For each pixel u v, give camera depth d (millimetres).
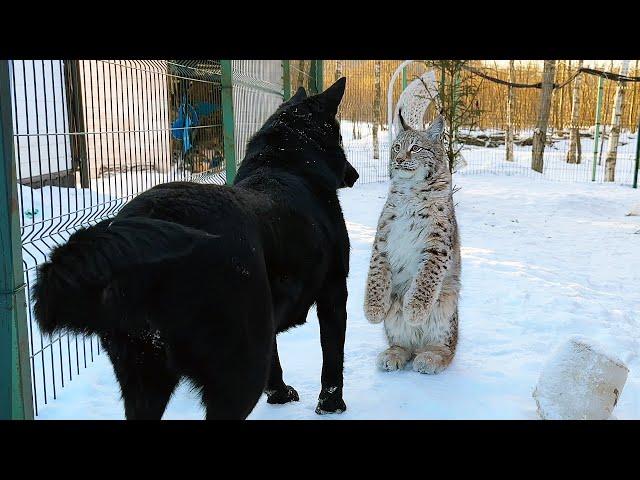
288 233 3051
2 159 2832
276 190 3195
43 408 3816
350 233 9914
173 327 2471
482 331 5570
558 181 21281
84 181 4750
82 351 4824
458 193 16406
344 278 3707
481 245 10039
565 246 10203
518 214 13547
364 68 22047
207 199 2672
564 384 3752
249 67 8953
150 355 2553
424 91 13609
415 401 4082
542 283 7262
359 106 22672
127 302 2311
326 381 3834
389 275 4789
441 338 4785
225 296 2518
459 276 4938
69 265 2170
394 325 4895
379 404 4035
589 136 38562
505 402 4090
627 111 40156
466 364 4832
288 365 4766
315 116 3795
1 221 2871
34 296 2217
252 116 9188
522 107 38281
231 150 7430
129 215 2541
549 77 24391
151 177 5477
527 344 5266
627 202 15906
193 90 6605
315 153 3668
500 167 25047
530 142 34969
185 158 6293
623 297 7125
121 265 2225
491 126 36438
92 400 3979
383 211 4879
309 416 3854
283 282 3016
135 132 5086
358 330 5645
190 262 2438
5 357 2955
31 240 3738
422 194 4660
